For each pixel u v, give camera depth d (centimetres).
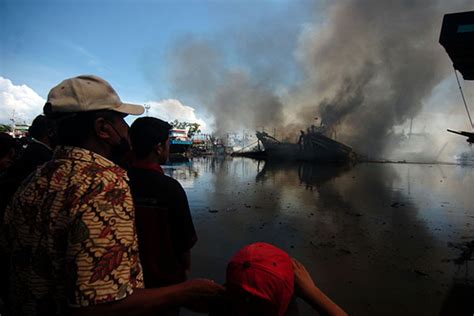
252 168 2425
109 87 114
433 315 289
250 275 89
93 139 109
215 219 669
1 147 258
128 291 91
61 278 92
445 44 345
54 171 99
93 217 89
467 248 485
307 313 292
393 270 396
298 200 926
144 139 177
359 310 299
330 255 450
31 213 96
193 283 104
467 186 1330
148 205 166
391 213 752
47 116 107
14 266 100
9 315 111
